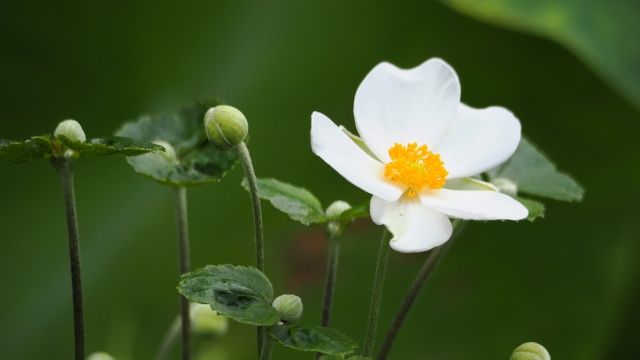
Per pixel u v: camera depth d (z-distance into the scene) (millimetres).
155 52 1037
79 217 1035
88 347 1025
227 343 1039
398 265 1122
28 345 1015
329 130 672
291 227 1076
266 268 1072
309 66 1088
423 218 674
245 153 672
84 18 1006
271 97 1086
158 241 1051
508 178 748
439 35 1104
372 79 699
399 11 1094
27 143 664
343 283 1101
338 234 702
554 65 1132
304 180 1094
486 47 1125
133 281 1043
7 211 1027
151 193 1056
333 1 1086
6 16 998
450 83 702
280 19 1083
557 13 968
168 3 1023
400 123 699
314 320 1085
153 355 1041
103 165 1044
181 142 731
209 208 1061
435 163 688
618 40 973
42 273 1027
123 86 1040
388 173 683
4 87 1020
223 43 1059
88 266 1029
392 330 708
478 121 705
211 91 1059
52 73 1024
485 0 966
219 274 659
